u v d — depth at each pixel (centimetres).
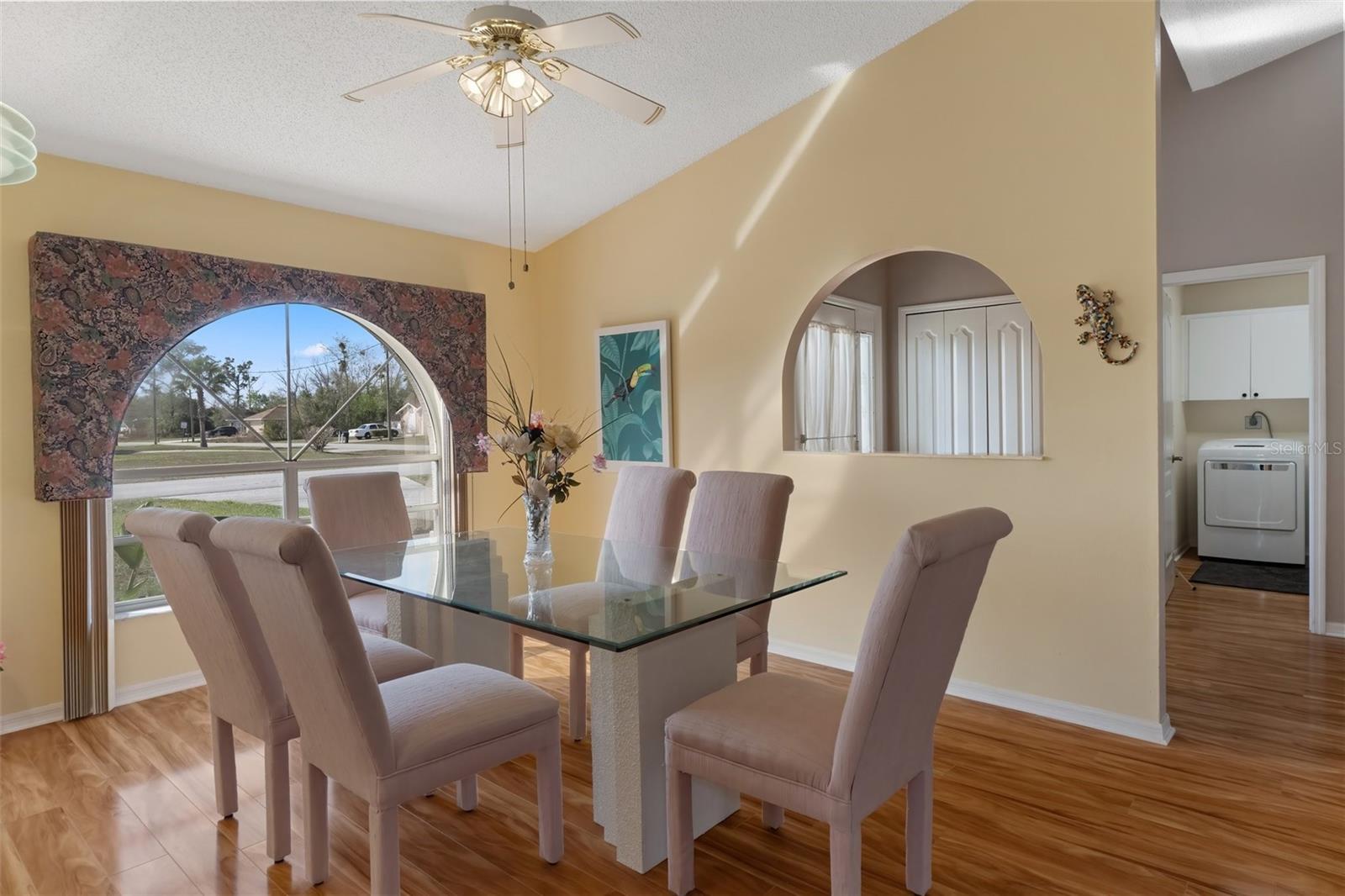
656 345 447
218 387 382
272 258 390
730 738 189
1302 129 418
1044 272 315
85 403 324
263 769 282
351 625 176
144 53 273
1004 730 306
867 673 165
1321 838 226
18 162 163
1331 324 415
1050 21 311
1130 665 301
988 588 336
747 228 409
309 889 208
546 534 291
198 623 222
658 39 315
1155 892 202
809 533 393
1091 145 302
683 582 246
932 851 222
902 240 353
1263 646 408
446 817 247
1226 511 611
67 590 325
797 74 360
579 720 310
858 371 562
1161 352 294
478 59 217
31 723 321
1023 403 535
